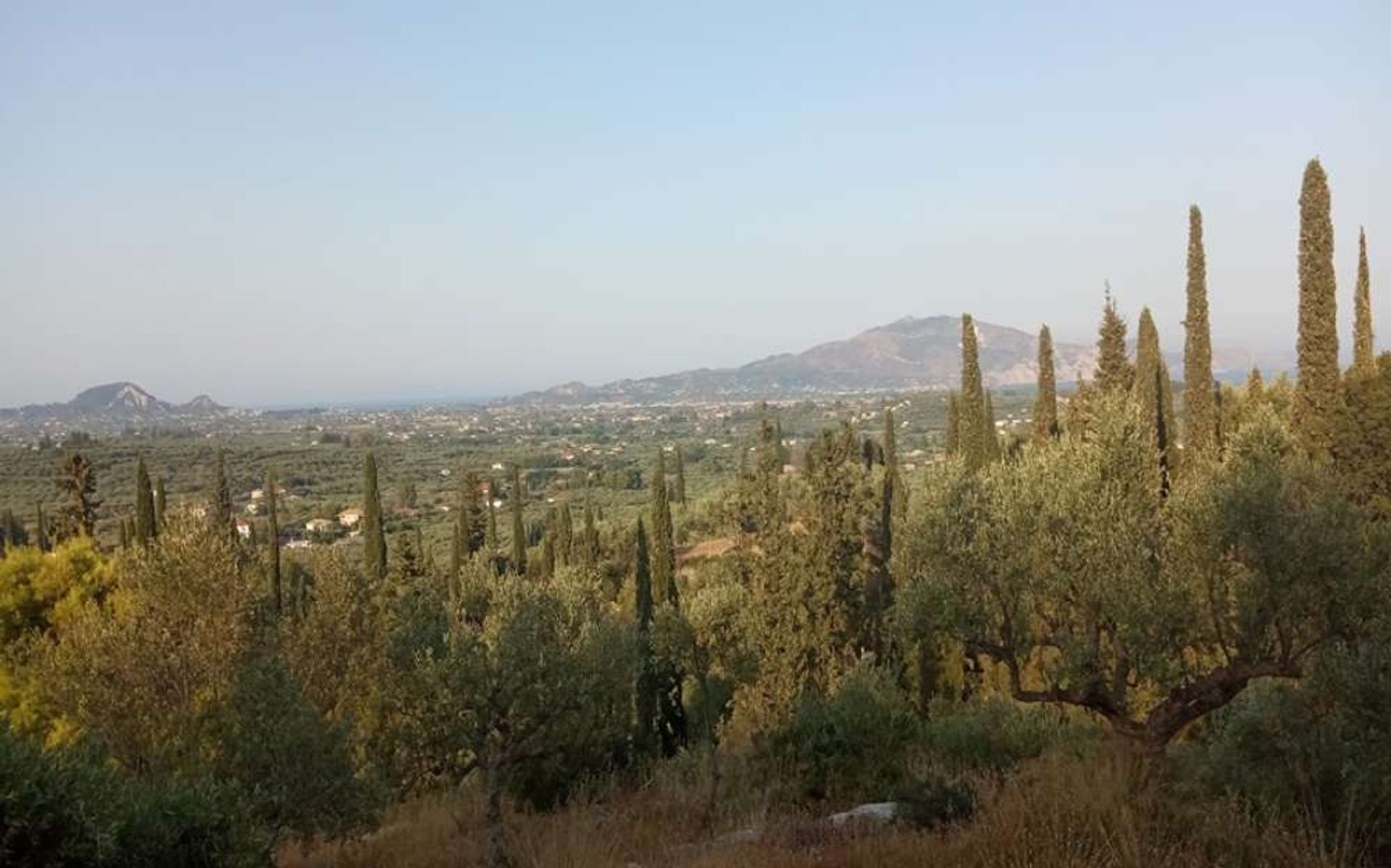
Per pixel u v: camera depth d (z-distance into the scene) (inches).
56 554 1052.5
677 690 1117.1
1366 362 1376.7
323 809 553.3
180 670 697.0
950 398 1927.9
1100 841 315.6
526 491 5999.0
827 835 444.5
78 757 344.5
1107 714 498.0
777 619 1203.2
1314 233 1160.8
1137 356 1470.2
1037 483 547.5
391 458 7657.5
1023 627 537.3
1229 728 398.9
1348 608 413.7
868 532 1743.4
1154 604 454.3
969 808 426.6
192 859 371.2
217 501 2368.4
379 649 869.8
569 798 737.6
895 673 1097.4
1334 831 315.0
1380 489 1041.5
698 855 463.8
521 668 571.2
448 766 644.1
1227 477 473.4
